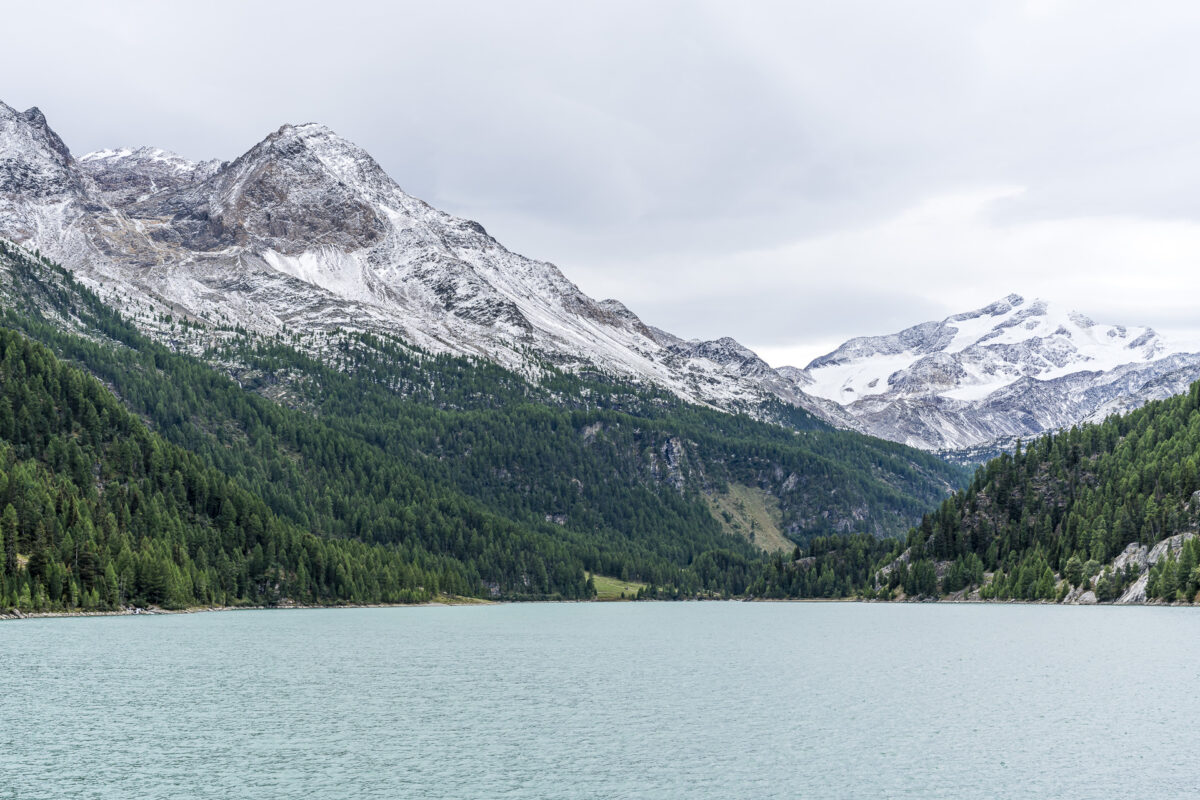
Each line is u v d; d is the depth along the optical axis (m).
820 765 91.19
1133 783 85.00
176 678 137.62
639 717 112.69
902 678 142.12
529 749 96.94
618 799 81.19
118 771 88.12
